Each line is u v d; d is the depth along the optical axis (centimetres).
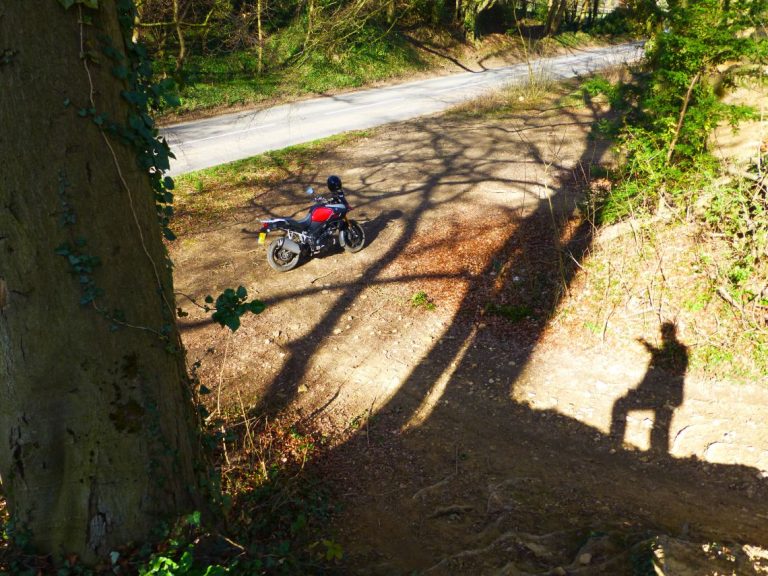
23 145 273
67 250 290
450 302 863
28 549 327
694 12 796
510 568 396
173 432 348
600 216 960
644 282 782
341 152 1600
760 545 455
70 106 281
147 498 338
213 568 322
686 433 600
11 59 265
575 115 1880
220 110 2091
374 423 638
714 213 798
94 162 293
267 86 2309
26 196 278
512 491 529
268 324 814
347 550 449
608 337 743
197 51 2231
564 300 809
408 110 2114
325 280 928
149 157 323
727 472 549
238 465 544
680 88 846
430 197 1259
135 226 316
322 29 2223
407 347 771
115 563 327
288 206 1227
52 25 272
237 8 2330
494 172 1397
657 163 851
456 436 617
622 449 592
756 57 798
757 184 803
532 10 4128
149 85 332
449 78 2820
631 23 1041
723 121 977
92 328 304
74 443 316
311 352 761
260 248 1032
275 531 465
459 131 1777
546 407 655
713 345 691
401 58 2870
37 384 302
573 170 1367
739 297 710
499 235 1041
